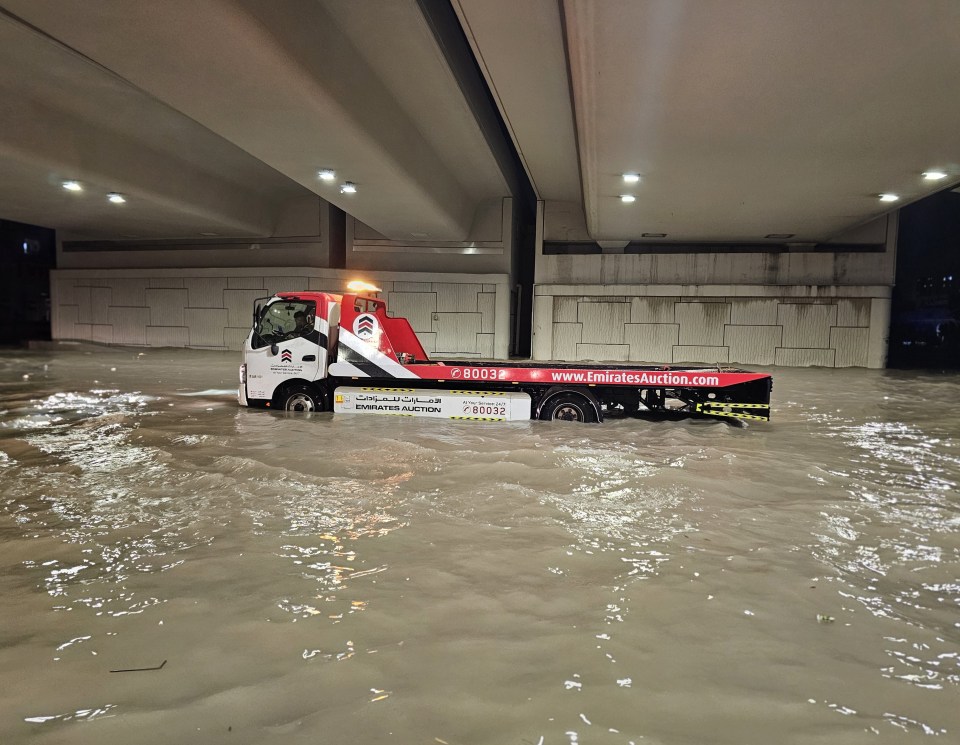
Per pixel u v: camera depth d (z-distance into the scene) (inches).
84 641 117.0
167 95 394.3
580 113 409.4
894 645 118.0
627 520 185.6
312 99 398.0
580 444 296.2
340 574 146.2
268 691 101.6
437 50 431.2
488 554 158.6
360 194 649.0
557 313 922.1
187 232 938.7
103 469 239.5
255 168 768.9
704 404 370.0
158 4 293.0
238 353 913.5
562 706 97.8
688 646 116.3
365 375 378.6
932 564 156.4
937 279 1194.0
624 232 823.7
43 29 315.6
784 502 206.1
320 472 237.8
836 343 856.9
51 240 1507.1
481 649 114.4
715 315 885.8
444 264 951.6
